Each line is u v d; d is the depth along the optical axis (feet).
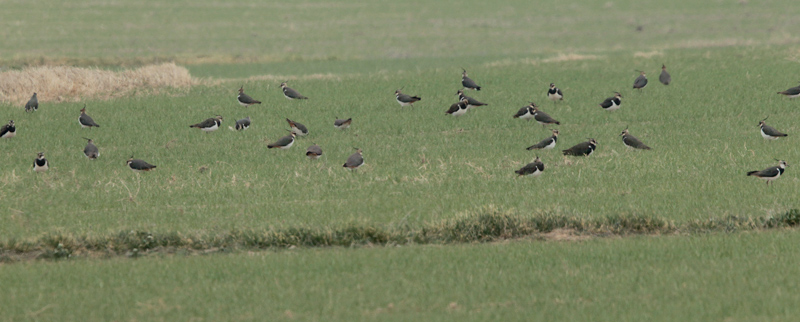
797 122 85.25
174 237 50.26
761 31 213.87
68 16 227.81
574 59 141.28
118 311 37.88
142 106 101.19
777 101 96.78
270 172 67.97
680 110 93.20
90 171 69.87
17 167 70.38
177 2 253.65
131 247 49.55
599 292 39.63
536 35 219.41
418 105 100.22
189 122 91.91
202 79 124.06
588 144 71.87
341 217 53.72
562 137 81.15
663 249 46.47
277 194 60.59
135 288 41.37
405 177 65.26
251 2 258.37
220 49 196.03
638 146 73.72
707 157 69.72
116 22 223.30
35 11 231.71
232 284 41.68
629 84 112.37
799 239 47.60
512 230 51.78
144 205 57.93
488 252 46.91
